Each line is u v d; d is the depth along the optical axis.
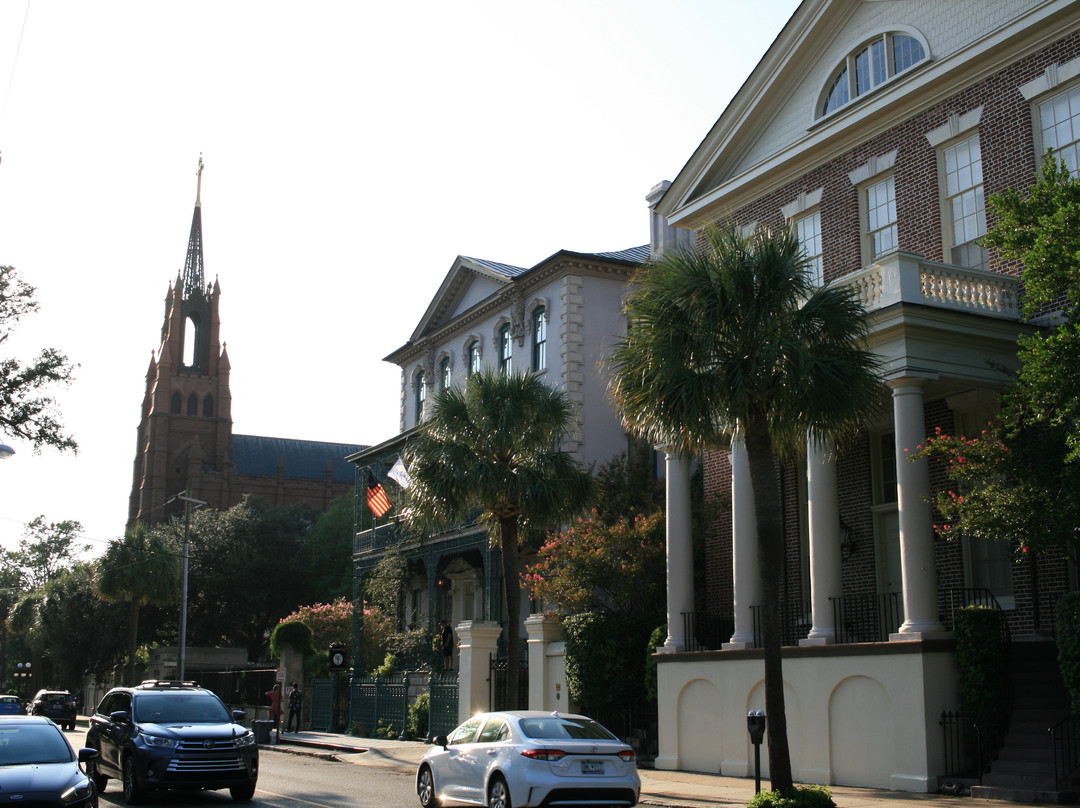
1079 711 14.88
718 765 20.39
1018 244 15.33
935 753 16.47
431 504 23.27
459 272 40.03
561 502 23.41
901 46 22.78
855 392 14.35
